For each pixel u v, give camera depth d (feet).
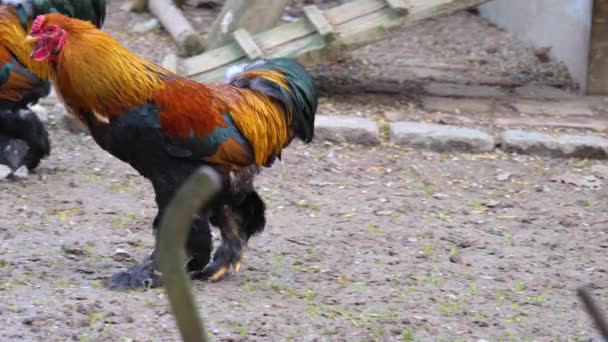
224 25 71.51
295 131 38.75
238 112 35.65
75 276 38.29
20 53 48.78
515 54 84.79
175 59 71.26
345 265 42.14
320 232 46.83
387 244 45.44
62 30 33.45
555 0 80.94
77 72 33.32
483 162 59.47
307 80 38.78
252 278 39.55
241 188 36.78
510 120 66.13
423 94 71.77
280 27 68.18
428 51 85.46
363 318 35.19
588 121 66.33
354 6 66.64
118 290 36.58
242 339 32.01
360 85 73.46
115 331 32.17
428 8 64.28
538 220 50.44
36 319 32.65
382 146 61.26
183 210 14.53
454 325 35.12
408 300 37.76
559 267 43.32
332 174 56.49
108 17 90.53
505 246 45.98
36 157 53.42
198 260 37.06
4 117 51.11
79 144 60.08
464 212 51.21
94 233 44.75
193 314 14.96
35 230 44.50
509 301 38.47
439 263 43.11
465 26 95.25
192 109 34.37
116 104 33.73
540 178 57.31
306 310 35.58
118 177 54.60
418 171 57.52
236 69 39.19
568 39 77.97
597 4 70.74
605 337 16.16
